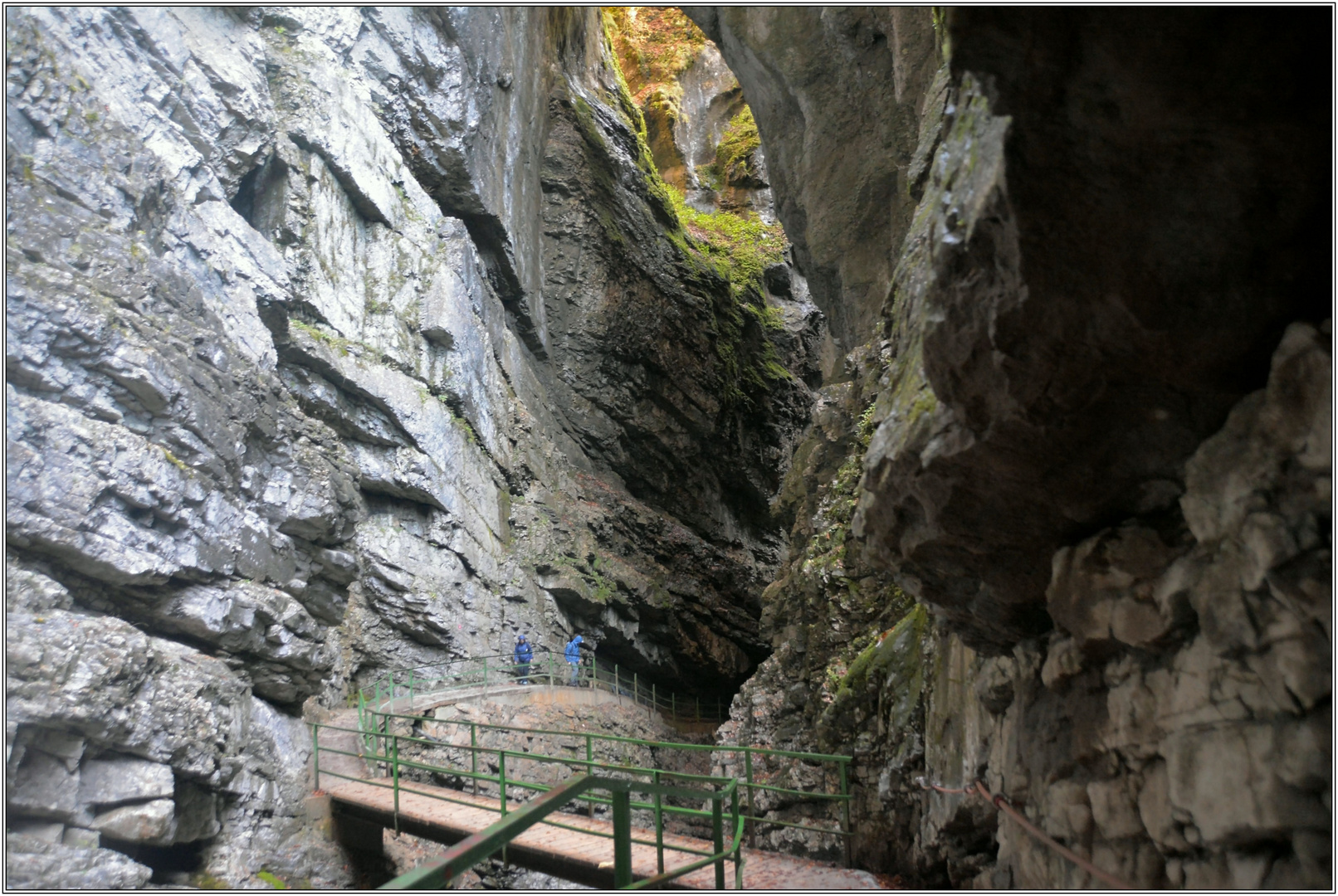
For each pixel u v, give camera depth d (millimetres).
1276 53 2576
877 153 13492
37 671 6363
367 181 16656
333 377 14969
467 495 19031
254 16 14695
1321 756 2703
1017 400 3734
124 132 8859
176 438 8406
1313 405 2846
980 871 6266
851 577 12094
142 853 7805
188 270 10094
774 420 36125
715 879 5473
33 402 7000
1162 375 3432
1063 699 4520
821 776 9969
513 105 24297
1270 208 2906
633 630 25875
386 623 16328
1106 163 2971
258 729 9586
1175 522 3746
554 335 27422
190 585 8594
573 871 7562
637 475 29969
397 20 18609
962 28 2812
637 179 30453
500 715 15852
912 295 5406
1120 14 2598
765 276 36750
